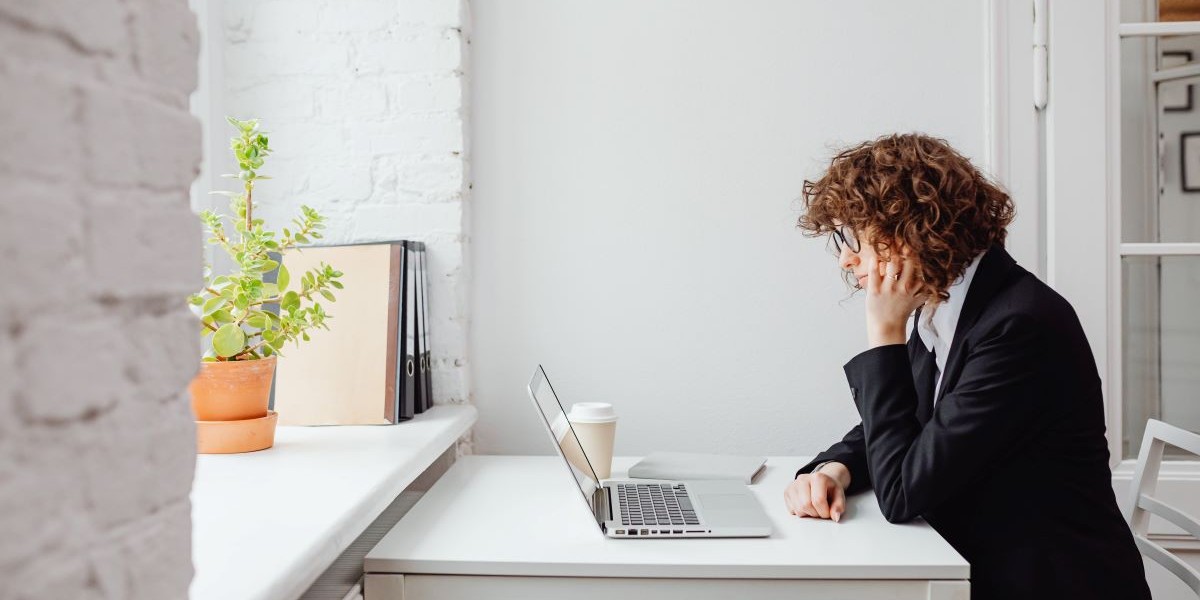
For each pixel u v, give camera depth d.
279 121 1.83
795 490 1.34
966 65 1.83
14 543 0.42
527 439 1.91
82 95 0.47
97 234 0.48
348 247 1.67
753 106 1.87
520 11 1.89
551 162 1.89
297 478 1.17
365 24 1.80
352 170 1.82
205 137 1.75
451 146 1.80
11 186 0.42
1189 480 1.75
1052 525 1.17
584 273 1.90
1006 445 1.19
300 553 0.85
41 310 0.44
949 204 1.22
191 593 0.74
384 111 1.81
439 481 1.49
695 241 1.88
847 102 1.85
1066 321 1.20
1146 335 1.80
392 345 1.61
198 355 0.60
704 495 1.34
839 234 1.38
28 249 0.43
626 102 1.88
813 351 1.88
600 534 1.17
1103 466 1.21
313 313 1.43
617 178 1.89
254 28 1.82
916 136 1.32
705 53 1.87
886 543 1.13
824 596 1.05
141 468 0.53
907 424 1.24
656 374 1.89
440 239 1.81
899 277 1.28
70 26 0.46
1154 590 1.76
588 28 1.88
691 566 1.05
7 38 0.42
